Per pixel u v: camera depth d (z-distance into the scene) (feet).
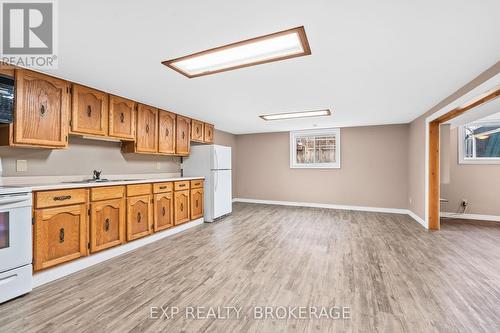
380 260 9.17
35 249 7.14
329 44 6.34
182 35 5.93
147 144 12.33
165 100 11.64
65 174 9.71
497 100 10.10
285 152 21.93
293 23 5.43
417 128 15.58
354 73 8.32
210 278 7.73
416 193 15.76
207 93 10.56
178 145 14.51
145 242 11.06
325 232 13.03
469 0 4.61
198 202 14.89
